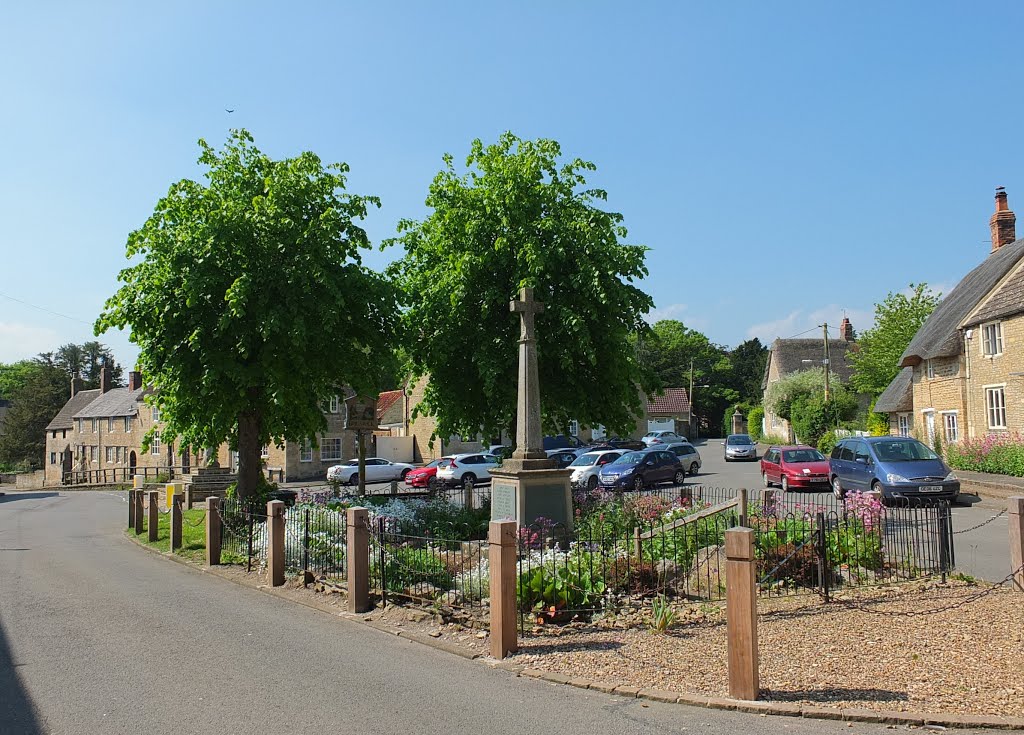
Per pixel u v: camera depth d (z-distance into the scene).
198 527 18.48
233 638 7.82
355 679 6.33
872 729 4.92
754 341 93.31
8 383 97.44
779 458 26.27
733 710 5.33
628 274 17.30
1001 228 32.50
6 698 6.02
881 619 7.42
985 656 6.12
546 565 8.17
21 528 21.75
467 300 17.12
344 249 16.28
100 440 65.00
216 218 14.41
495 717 5.36
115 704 5.83
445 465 34.00
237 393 15.19
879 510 10.17
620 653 6.63
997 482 20.67
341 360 15.85
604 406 18.20
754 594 5.48
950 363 29.22
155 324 14.71
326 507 14.00
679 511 12.45
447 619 8.06
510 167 17.34
